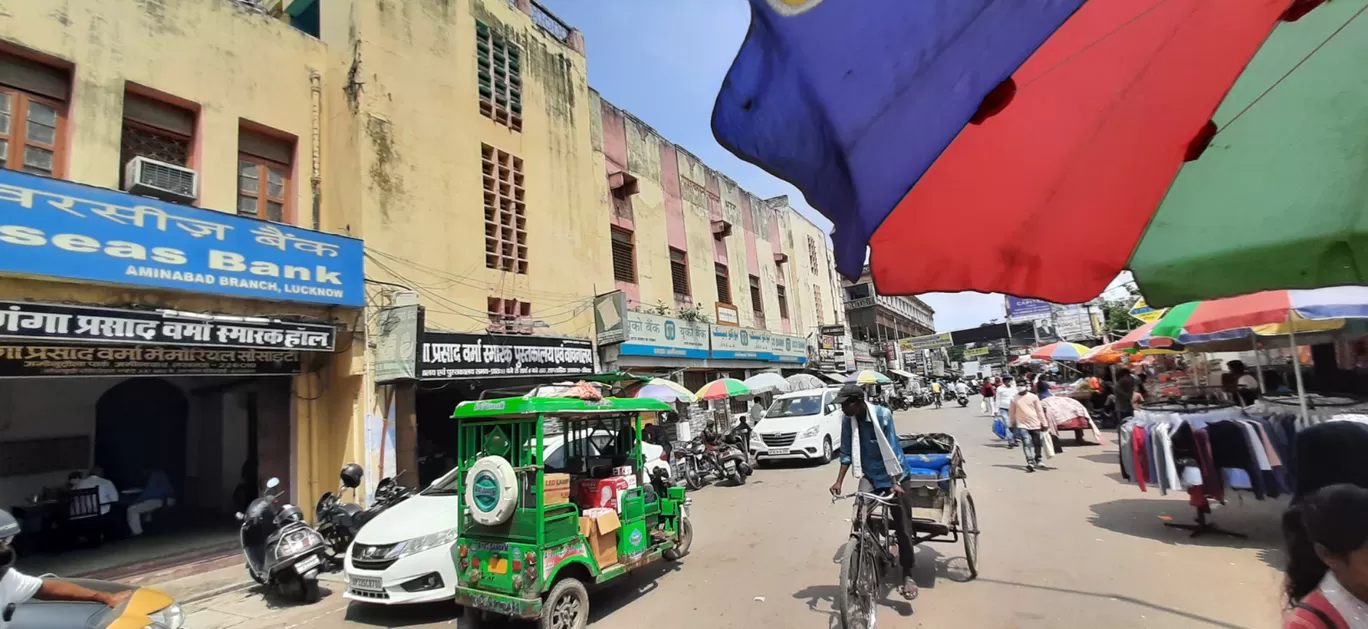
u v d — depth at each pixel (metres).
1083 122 2.04
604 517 5.53
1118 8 1.77
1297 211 2.25
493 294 11.26
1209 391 12.55
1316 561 1.72
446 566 5.66
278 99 9.28
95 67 7.43
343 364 8.98
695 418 18.03
